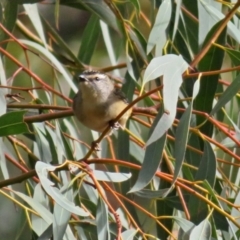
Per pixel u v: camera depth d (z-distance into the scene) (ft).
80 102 33.01
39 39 40.93
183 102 33.65
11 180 29.12
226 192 34.81
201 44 33.86
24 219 32.63
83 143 35.81
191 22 35.55
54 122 36.91
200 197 28.45
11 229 51.06
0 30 37.01
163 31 32.71
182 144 26.81
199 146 33.01
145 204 40.06
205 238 27.58
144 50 34.99
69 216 27.78
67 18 58.34
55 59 36.91
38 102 35.53
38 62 50.44
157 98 35.81
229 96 29.37
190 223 28.71
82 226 30.40
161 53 32.76
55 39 39.83
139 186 26.81
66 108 34.65
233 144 31.65
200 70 33.04
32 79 40.27
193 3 35.50
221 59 32.83
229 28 33.53
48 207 32.40
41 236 28.30
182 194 32.09
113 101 32.94
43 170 26.55
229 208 33.14
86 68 39.65
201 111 32.81
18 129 27.96
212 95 32.78
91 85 32.65
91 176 27.04
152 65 27.07
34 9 38.09
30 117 33.14
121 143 34.60
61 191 27.25
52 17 57.93
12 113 27.50
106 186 29.30
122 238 26.50
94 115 32.99
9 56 34.24
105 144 37.52
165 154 33.19
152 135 25.98
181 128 27.04
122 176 28.66
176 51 35.40
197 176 30.12
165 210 32.96
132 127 37.50
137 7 33.37
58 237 27.45
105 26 39.70
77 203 28.91
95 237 30.94
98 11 36.17
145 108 33.40
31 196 34.58
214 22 34.24
